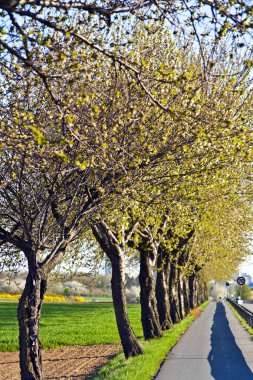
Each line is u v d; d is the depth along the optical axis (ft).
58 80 37.14
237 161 56.49
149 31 34.19
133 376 57.11
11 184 46.03
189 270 152.46
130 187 49.90
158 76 43.62
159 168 53.42
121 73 45.19
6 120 35.37
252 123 61.52
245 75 56.75
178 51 54.90
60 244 48.88
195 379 62.08
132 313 208.95
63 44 36.29
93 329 136.15
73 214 54.60
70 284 368.48
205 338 112.68
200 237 137.08
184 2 30.07
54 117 42.34
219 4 29.07
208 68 38.11
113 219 58.23
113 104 43.60
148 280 96.48
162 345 86.28
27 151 38.81
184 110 43.88
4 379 67.56
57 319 172.55
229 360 79.20
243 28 28.91
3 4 25.89
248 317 156.97
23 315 46.75
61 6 27.96
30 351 46.37
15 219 51.88
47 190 47.42
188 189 65.62
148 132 45.96
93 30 39.34
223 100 54.08
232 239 145.18
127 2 30.60
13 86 43.29
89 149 38.68
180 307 171.73
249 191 88.48
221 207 100.42
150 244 93.09
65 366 76.38
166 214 83.25
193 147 52.95
